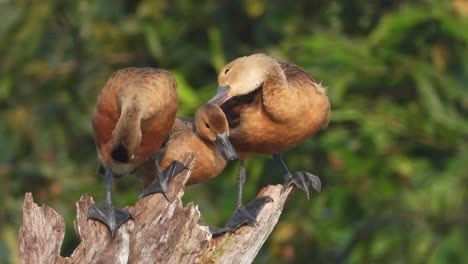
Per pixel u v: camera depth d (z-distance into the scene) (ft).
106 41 52.80
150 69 31.96
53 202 50.21
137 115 30.83
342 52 47.75
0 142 52.54
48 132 52.65
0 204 50.29
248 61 34.83
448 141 49.39
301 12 51.03
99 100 31.73
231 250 31.81
